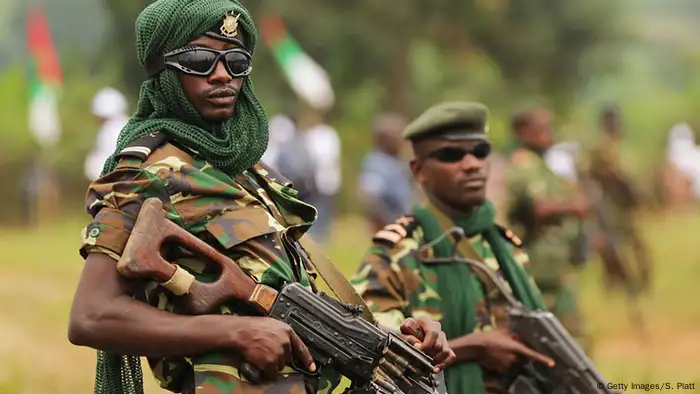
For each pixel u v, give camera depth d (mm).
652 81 79375
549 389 7832
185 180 5180
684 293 20672
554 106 45219
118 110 25297
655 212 38031
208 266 5191
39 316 15008
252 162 5457
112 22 39281
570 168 16656
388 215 18484
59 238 25344
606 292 18125
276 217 5551
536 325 7793
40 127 36156
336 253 22391
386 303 7660
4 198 34406
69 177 38062
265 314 5180
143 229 4992
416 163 8227
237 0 5449
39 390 11633
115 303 4973
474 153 8109
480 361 7789
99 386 5410
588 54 46156
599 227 16547
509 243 8305
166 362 5320
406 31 41688
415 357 5566
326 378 5375
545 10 44250
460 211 8141
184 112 5320
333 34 40219
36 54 37344
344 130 41531
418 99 43531
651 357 15125
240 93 5461
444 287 7852
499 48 43906
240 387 5078
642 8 89125
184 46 5266
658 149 54562
